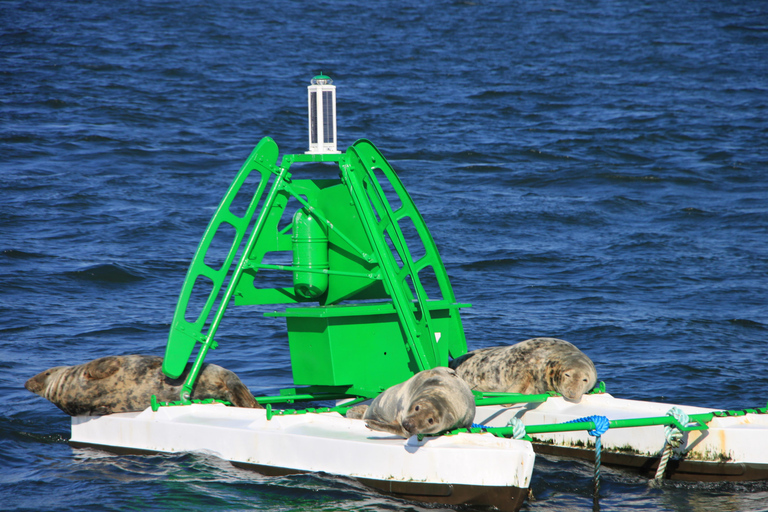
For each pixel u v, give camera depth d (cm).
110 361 3434
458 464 2594
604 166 11212
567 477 3089
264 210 3619
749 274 6706
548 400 3466
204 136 12306
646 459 3133
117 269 6372
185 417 3256
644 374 4338
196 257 3488
